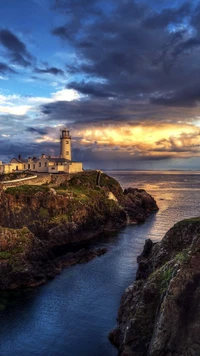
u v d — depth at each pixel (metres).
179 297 35.62
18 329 47.41
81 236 94.50
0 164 148.25
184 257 38.25
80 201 103.56
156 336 35.25
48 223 93.06
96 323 48.72
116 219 112.19
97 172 145.62
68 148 161.12
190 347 33.59
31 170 144.50
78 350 42.66
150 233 101.06
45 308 53.16
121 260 75.00
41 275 63.62
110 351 42.16
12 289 59.84
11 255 65.06
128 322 40.69
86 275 66.31
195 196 199.62
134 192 148.75
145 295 40.28
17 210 92.88
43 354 42.12
